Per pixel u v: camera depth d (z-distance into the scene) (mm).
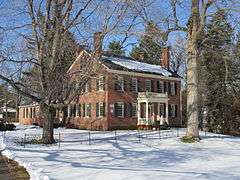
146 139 33062
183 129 48406
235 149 27312
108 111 48656
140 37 26000
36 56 27250
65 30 26453
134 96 51406
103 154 23266
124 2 23562
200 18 29969
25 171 16375
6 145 27812
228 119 46188
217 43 33562
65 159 20656
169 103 55781
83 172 15867
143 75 52812
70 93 28656
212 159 21781
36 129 52906
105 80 37031
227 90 47125
